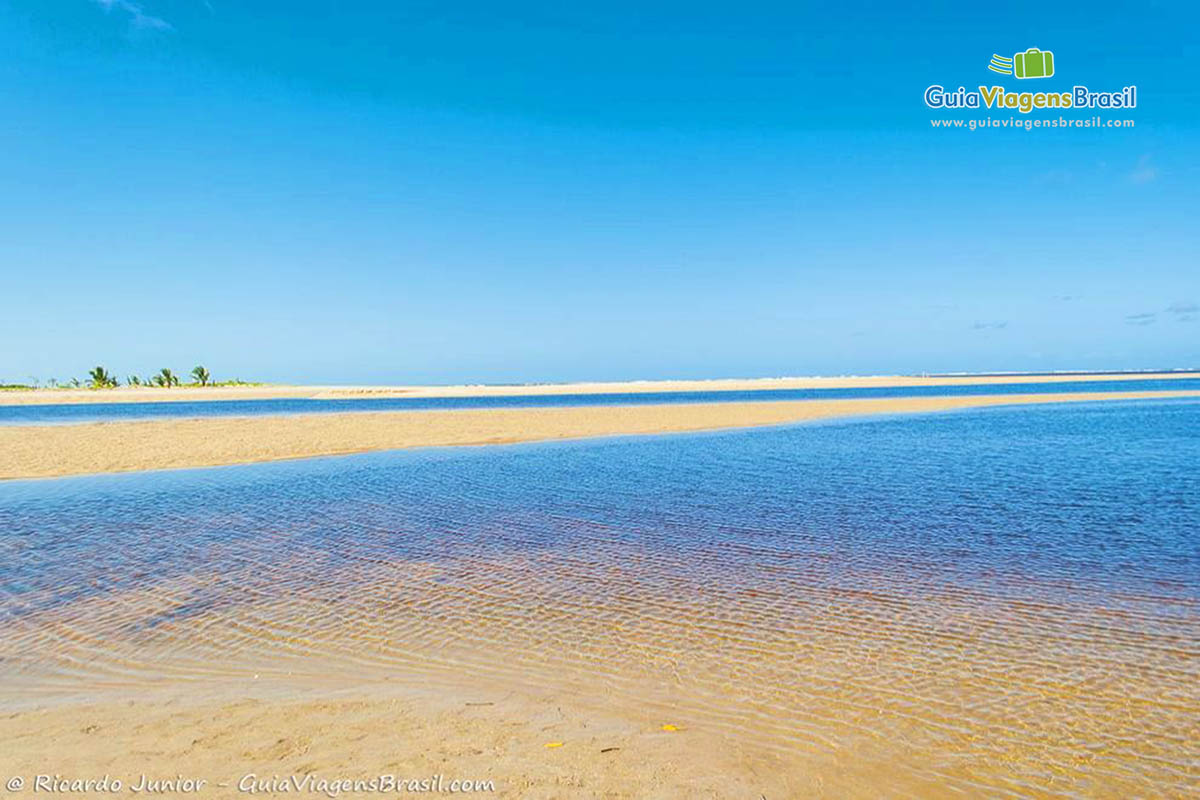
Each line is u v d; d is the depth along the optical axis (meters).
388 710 5.76
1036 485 17.28
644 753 5.07
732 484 17.69
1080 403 59.56
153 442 28.38
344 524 13.23
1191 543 11.43
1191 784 4.71
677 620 8.02
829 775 4.80
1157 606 8.40
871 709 5.81
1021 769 4.90
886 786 4.68
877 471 19.91
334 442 28.53
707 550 11.18
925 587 9.19
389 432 32.94
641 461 22.42
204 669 6.68
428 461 22.72
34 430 34.31
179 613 8.30
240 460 23.05
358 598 8.85
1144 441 27.56
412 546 11.53
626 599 8.78
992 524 12.94
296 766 4.80
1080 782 4.74
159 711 5.73
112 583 9.49
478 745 5.15
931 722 5.59
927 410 50.25
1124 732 5.42
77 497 16.28
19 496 16.50
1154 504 14.76
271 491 17.02
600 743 5.21
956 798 4.55
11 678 6.46
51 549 11.37
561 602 8.66
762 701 5.96
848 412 47.97
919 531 12.40
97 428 35.53
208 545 11.64
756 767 4.89
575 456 23.88
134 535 12.37
